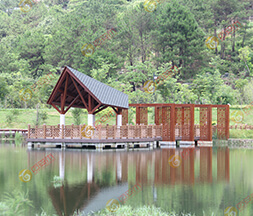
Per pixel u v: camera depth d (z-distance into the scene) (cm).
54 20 10812
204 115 3584
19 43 8675
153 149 2895
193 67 7694
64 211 1027
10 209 1035
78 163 1905
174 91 6406
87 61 7125
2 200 1119
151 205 1108
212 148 3134
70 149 2658
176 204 1122
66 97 3002
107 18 8575
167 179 1523
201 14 8669
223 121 3781
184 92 6197
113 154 2375
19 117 5166
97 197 1183
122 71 8075
